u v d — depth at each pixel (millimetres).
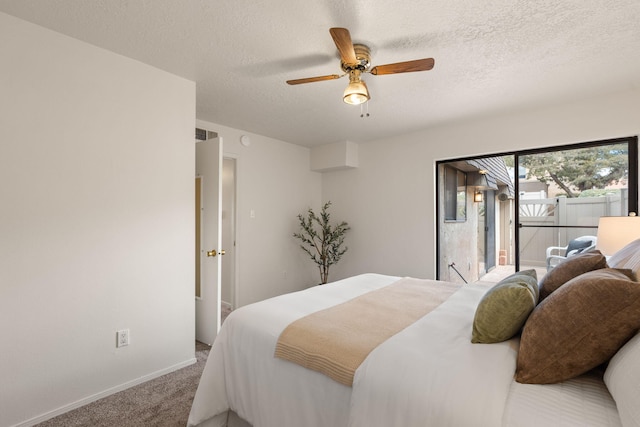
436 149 3994
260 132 4203
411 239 4219
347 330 1550
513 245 3621
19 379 1827
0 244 1778
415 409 1057
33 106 1896
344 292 2336
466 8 1771
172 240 2566
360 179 4762
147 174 2416
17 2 1714
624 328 997
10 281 1809
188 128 2676
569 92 2898
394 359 1229
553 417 937
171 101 2562
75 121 2061
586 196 3172
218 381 1772
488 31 1984
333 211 5086
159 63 2408
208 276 3031
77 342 2051
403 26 1935
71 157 2041
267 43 2135
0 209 1782
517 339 1372
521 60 2332
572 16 1835
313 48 2199
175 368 2561
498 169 3814
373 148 4613
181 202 2629
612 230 2299
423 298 2156
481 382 1060
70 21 1891
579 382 1122
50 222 1953
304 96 3004
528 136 3359
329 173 5152
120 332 2250
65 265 2010
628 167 2957
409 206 4238
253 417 1594
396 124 3844
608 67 2434
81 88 2090
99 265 2158
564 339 1074
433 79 2623
